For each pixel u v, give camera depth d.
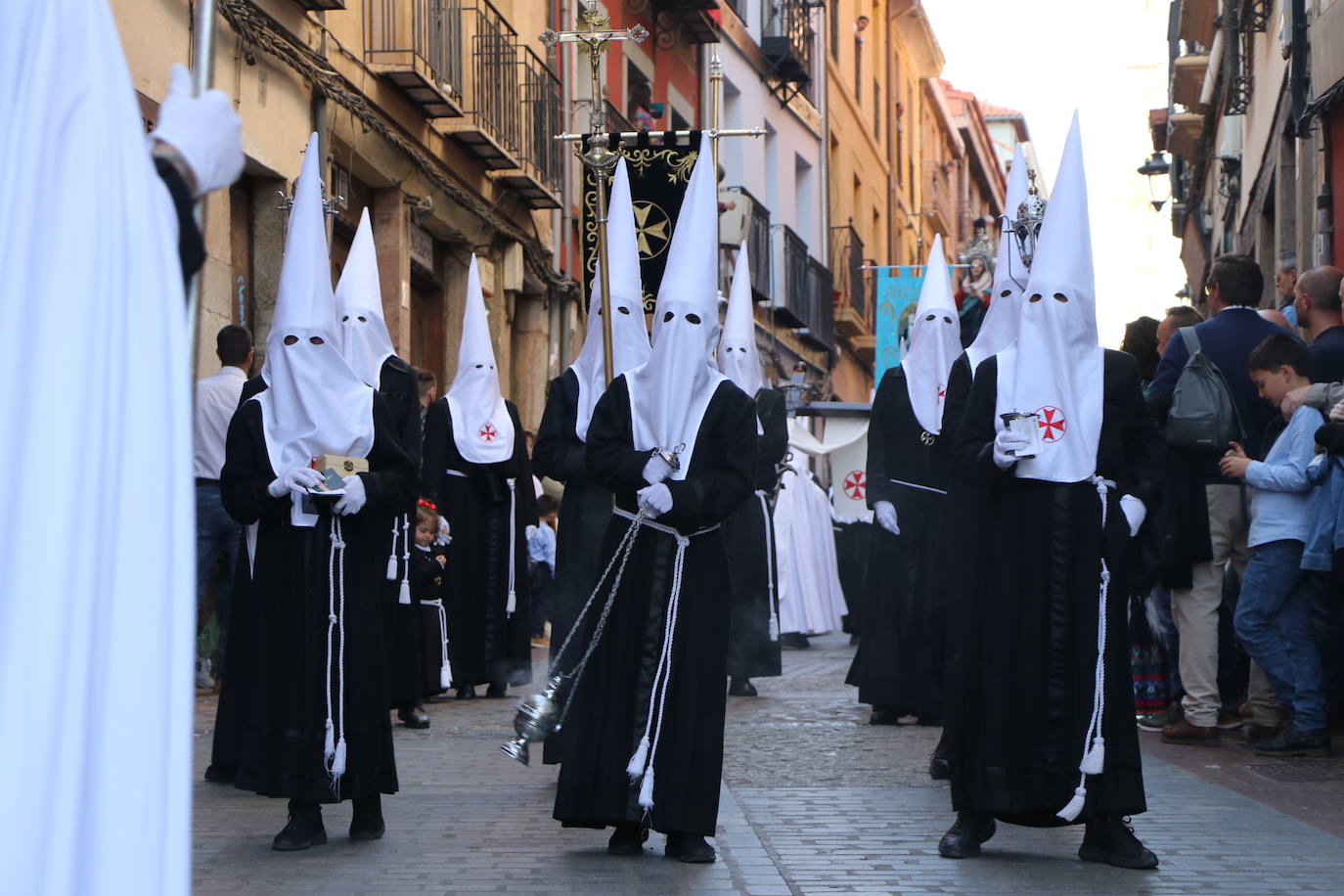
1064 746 5.49
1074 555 5.58
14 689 1.79
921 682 9.65
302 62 13.98
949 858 5.70
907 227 48.59
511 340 20.92
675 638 5.71
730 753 8.47
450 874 5.42
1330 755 8.19
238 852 5.80
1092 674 5.51
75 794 1.81
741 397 5.86
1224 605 9.30
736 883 5.29
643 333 8.30
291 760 5.71
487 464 11.14
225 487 5.88
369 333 8.47
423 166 17.16
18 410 1.85
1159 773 7.63
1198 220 30.39
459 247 18.89
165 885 1.87
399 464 5.99
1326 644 8.82
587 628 5.85
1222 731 9.15
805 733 9.41
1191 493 8.50
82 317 1.88
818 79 35.88
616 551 5.84
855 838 6.07
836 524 19.81
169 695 1.90
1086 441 5.62
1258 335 9.06
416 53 16.11
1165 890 5.17
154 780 1.88
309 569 5.78
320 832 5.92
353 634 5.85
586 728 5.73
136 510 1.90
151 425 1.92
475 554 11.20
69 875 1.80
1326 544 7.93
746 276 11.22
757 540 11.46
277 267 13.78
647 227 11.67
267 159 13.48
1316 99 13.12
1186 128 28.23
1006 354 5.82
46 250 1.89
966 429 5.74
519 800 6.97
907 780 7.54
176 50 11.88
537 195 20.27
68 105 1.93
